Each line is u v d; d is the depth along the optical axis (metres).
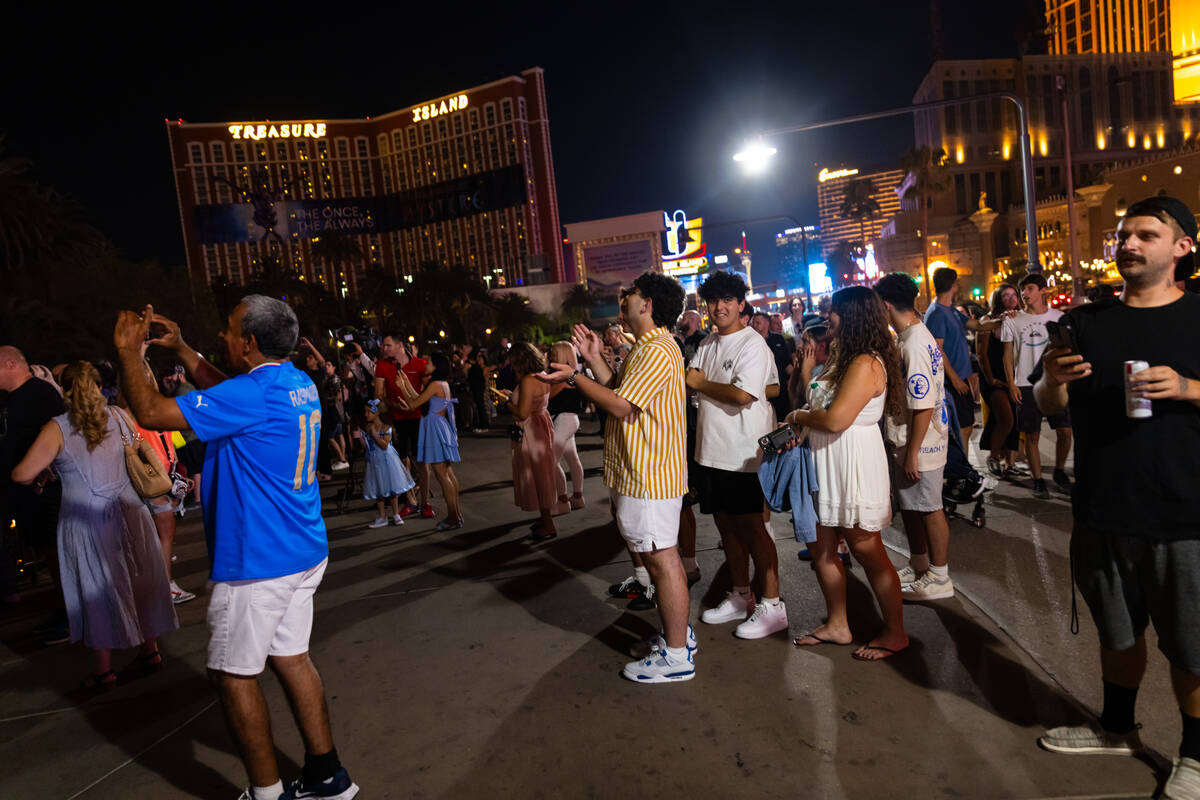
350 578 5.54
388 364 7.17
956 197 93.56
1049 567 4.46
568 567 5.34
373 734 3.15
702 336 6.83
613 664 3.66
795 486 3.52
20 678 4.21
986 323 6.44
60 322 21.30
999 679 3.17
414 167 198.75
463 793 2.66
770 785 2.57
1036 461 6.11
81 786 2.97
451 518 6.91
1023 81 92.88
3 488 4.84
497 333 86.50
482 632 4.23
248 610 2.46
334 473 11.51
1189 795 2.26
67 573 3.85
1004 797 2.40
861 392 3.25
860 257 81.06
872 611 4.07
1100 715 2.82
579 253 121.81
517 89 185.00
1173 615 2.26
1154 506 2.26
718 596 4.53
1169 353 2.24
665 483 3.28
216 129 190.75
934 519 4.07
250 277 56.22
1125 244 2.30
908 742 2.76
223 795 2.83
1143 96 92.69
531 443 6.13
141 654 4.11
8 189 21.75
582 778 2.70
